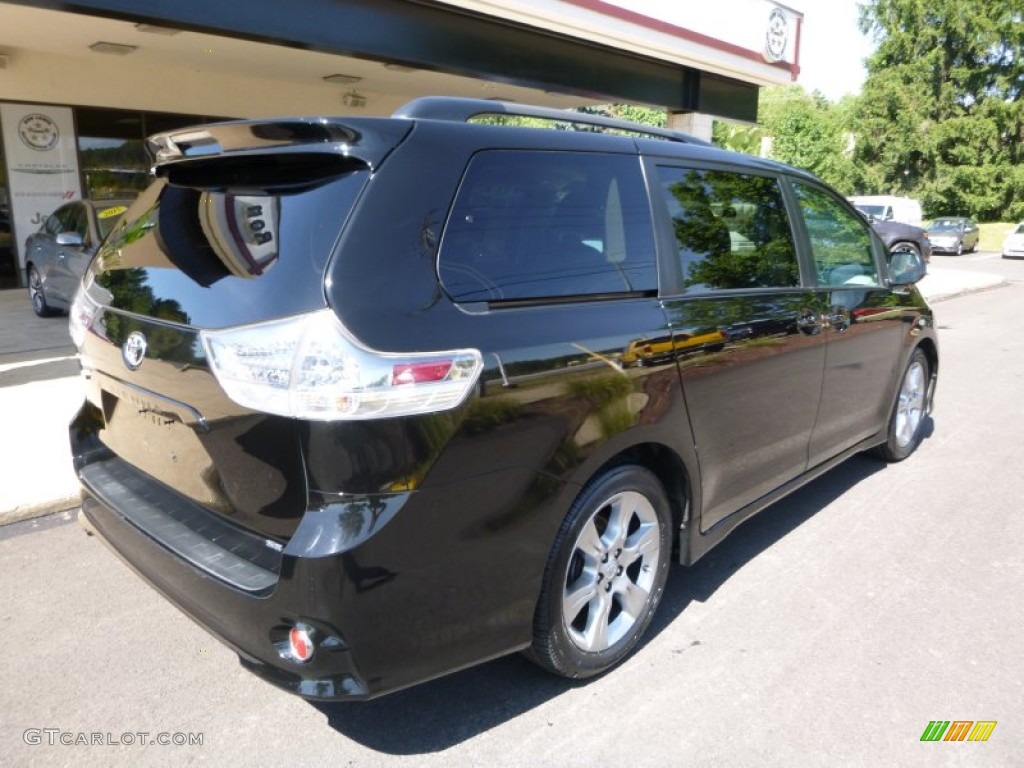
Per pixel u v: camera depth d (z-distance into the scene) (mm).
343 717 2645
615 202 2865
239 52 10594
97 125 12039
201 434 2289
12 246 11727
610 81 11531
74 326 3049
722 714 2693
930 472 5133
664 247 3010
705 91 13508
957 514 4449
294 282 2113
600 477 2682
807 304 3736
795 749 2529
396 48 8602
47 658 2918
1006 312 13547
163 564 2430
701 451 3076
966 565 3826
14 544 3844
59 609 3258
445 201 2318
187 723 2594
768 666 2977
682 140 3434
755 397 3365
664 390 2822
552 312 2508
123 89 12047
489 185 2461
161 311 2441
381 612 2104
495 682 2857
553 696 2777
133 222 2947
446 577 2213
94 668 2871
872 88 41375
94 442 3078
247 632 2182
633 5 10836
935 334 5324
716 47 12664
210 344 2197
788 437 3709
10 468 4566
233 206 2455
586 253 2701
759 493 3619
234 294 2227
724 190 3408
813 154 34469
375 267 2129
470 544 2246
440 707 2705
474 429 2203
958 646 3125
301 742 2520
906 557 3904
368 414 2031
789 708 2730
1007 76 39844
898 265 4812
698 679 2889
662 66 12492
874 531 4211
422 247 2230
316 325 2029
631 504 2840
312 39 7840
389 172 2232
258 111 13453
